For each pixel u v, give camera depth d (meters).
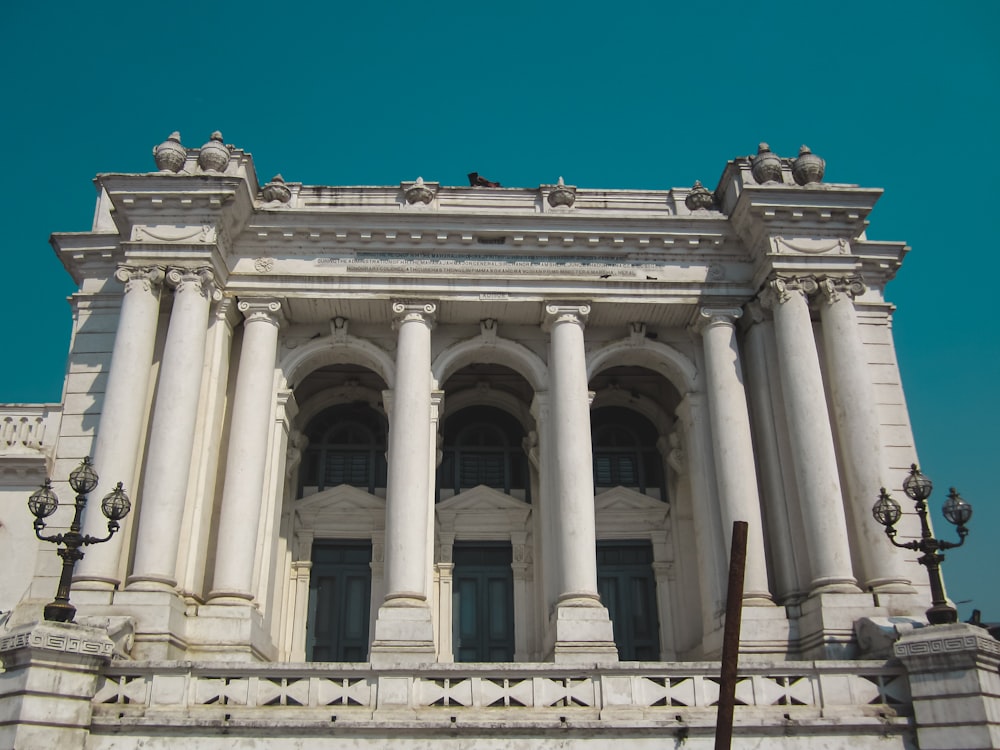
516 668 16.12
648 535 26.41
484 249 23.44
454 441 27.81
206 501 21.05
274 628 23.88
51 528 21.02
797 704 16.06
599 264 23.62
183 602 19.58
